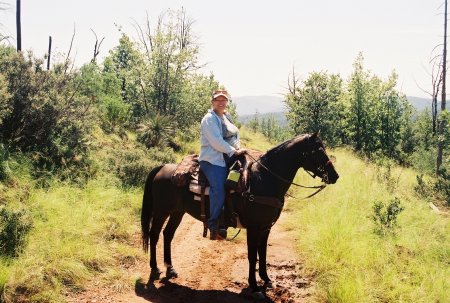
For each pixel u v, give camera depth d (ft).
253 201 18.42
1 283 17.19
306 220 30.27
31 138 33.91
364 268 20.76
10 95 29.76
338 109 105.29
